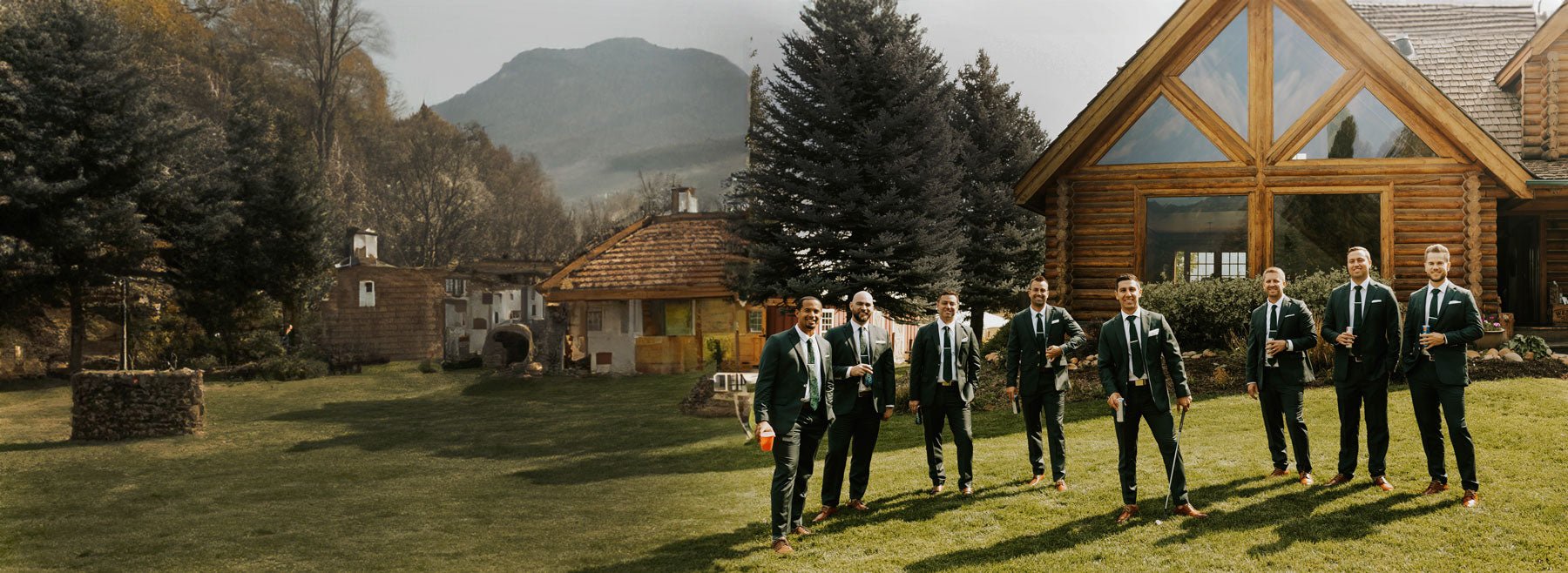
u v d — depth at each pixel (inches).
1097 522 220.2
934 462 259.4
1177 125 511.8
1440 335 226.7
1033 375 263.3
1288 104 497.7
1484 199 482.6
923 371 259.3
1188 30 497.4
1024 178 523.2
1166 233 514.0
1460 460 227.6
